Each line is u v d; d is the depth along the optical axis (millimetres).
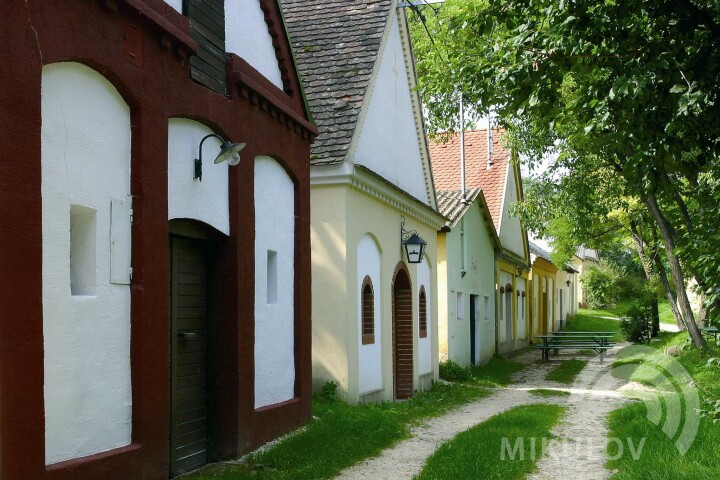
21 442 5039
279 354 10109
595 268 60281
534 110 8812
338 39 14820
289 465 8234
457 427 11844
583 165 21219
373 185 13852
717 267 8633
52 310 5578
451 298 21641
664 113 8281
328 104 13609
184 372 8016
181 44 7246
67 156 5770
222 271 8641
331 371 12742
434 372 18719
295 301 10703
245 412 8750
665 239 20859
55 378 5594
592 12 8070
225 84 8562
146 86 6703
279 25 10242
